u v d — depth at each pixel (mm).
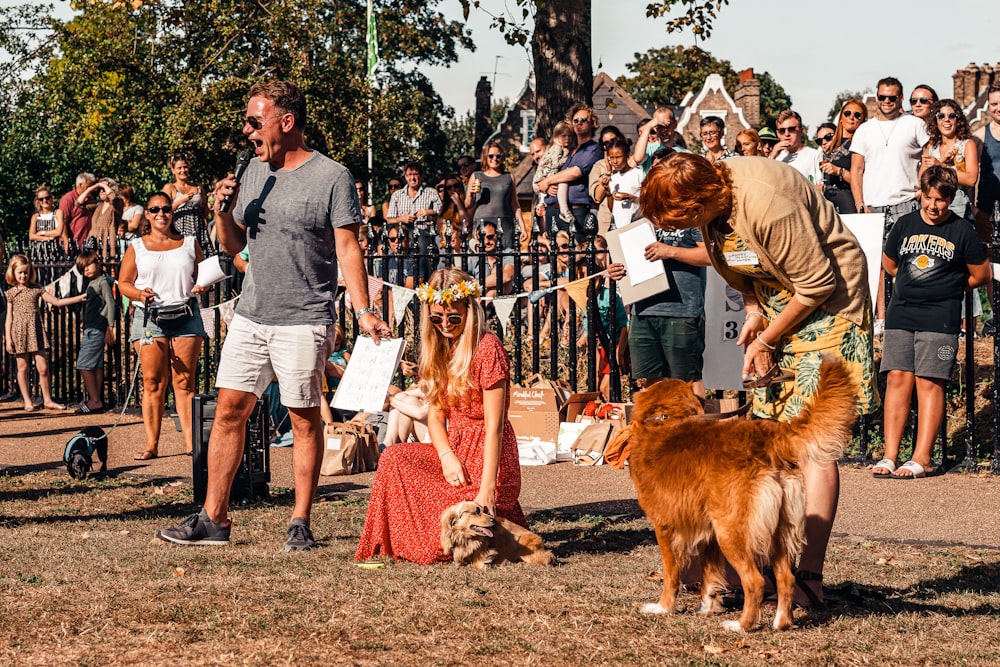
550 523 7250
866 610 4887
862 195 10680
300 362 6305
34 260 13797
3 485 8727
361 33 45281
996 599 5188
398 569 5668
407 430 8852
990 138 10211
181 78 30516
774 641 4246
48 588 4969
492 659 4008
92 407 12656
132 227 14891
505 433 6199
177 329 9773
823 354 4406
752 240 4660
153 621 4430
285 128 6270
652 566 5832
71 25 36438
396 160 35531
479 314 6117
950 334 8336
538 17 17828
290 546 6273
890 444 8562
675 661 3996
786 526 4316
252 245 6355
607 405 9523
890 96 10414
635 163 11789
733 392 9992
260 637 4234
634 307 9055
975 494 7805
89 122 32312
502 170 14031
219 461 6422
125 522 7250
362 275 6332
